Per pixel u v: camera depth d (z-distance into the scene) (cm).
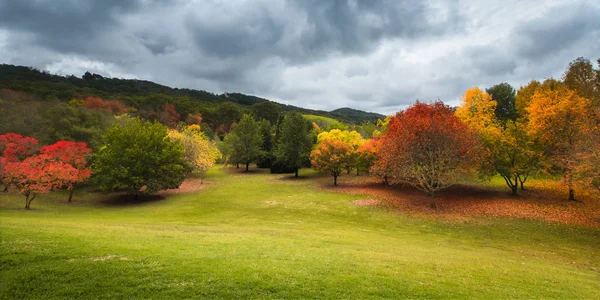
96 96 8750
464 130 3073
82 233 1285
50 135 3978
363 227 2269
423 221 2431
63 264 886
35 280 797
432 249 1606
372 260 1161
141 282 809
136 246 1109
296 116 5334
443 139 3012
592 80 3784
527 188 3594
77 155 2995
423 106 3675
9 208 2438
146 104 9675
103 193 3534
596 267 1462
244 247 1243
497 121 4006
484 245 1834
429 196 3378
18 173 2384
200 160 4641
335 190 3925
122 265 900
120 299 731
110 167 3150
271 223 2292
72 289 763
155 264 924
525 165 3114
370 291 840
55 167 2589
